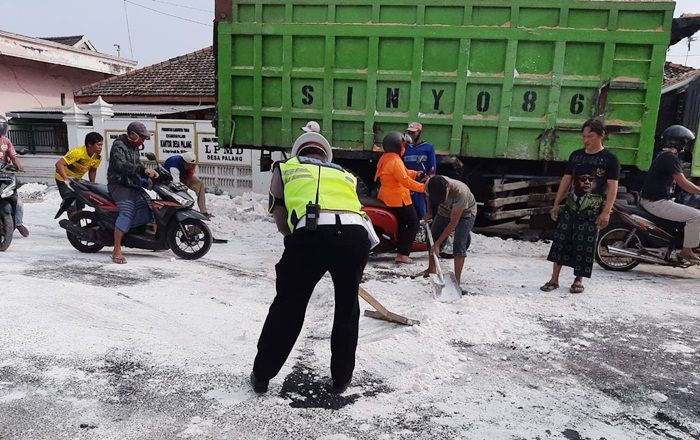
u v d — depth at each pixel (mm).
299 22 7461
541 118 7152
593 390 3400
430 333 4199
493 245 7770
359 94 7504
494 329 4379
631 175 7586
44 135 16016
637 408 3188
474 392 3299
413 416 2967
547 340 4219
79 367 3301
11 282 4762
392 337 4070
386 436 2748
